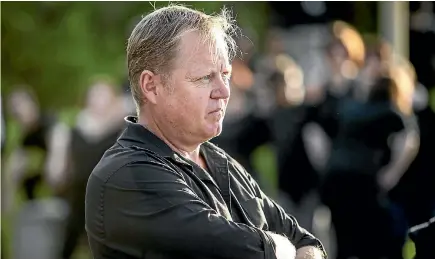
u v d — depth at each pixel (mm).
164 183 6125
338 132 14312
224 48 6398
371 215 13961
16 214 18172
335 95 15219
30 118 19141
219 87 6355
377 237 14016
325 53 16250
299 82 16953
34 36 25016
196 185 6355
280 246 6211
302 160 16359
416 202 13992
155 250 6086
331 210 14289
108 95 16672
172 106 6316
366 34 18562
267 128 16688
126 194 6125
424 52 15383
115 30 24375
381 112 13812
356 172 13906
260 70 17328
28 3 24906
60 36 24922
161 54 6297
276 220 6898
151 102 6375
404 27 17031
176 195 6098
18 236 17969
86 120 16766
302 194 16531
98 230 6223
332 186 14141
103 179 6203
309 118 15961
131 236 6102
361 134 13930
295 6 18828
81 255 17719
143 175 6141
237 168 6848
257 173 16875
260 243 6129
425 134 13945
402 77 13992
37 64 25016
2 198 18234
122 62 24203
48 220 17875
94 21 24562
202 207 6113
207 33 6320
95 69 24422
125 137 6426
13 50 25047
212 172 6621
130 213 6102
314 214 16625
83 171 16672
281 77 16547
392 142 13820
